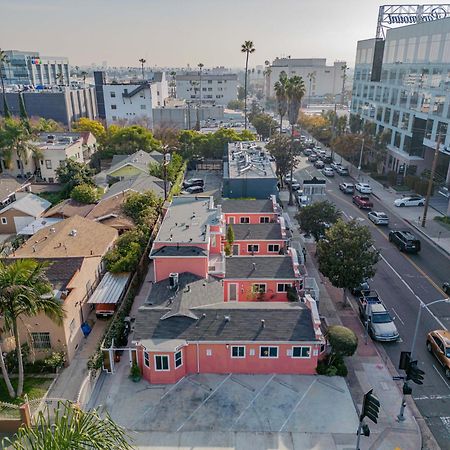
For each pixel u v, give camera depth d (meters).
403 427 24.09
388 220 55.59
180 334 27.89
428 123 68.88
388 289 38.91
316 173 82.56
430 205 62.66
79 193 57.72
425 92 69.25
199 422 24.42
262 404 25.73
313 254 46.06
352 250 33.69
